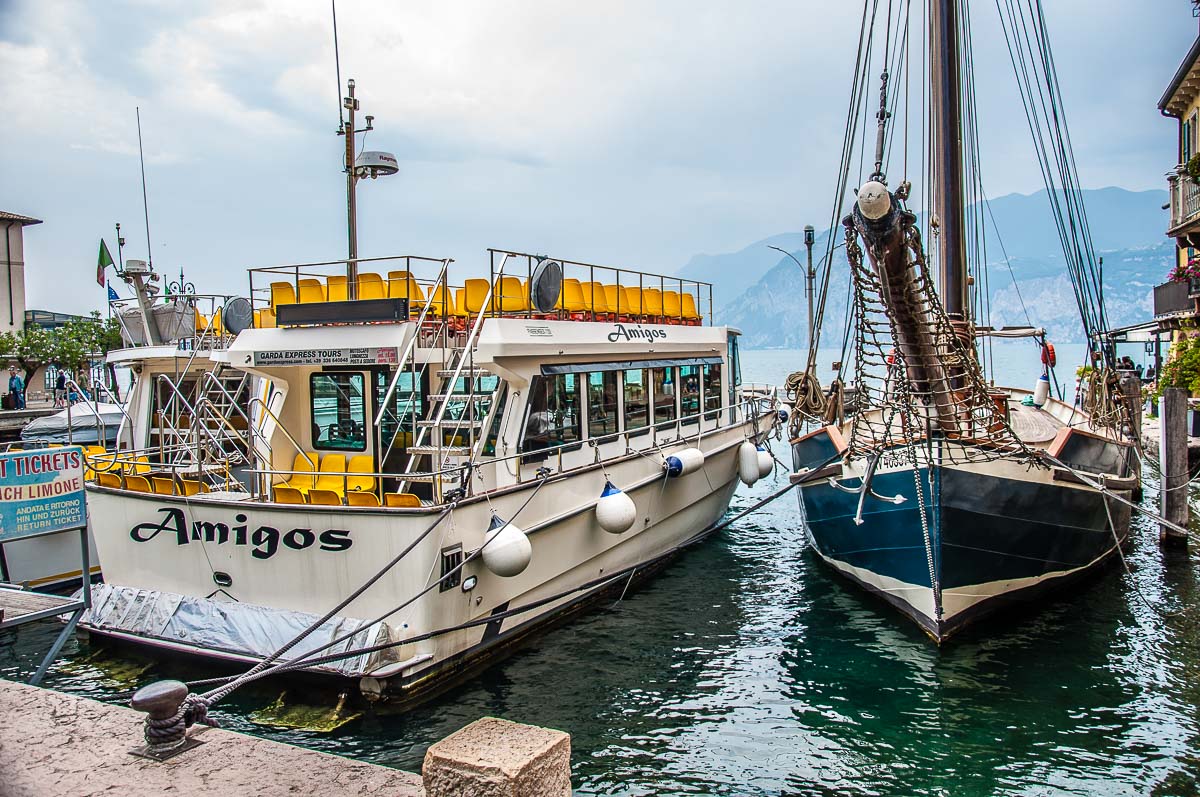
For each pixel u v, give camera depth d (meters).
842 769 7.88
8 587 8.33
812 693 9.49
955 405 11.56
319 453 11.30
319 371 11.23
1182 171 27.39
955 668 10.09
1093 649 10.58
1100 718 8.77
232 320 13.47
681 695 9.45
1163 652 10.45
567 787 4.02
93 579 14.07
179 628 9.49
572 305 13.16
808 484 13.50
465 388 10.92
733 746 8.30
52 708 5.36
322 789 4.40
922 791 7.49
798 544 16.55
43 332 33.12
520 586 10.50
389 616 8.86
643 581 13.89
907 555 11.24
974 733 8.51
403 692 8.84
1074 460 12.13
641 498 13.16
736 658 10.51
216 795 4.34
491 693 9.41
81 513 7.05
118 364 14.34
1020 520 11.05
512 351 10.26
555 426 11.52
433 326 10.96
